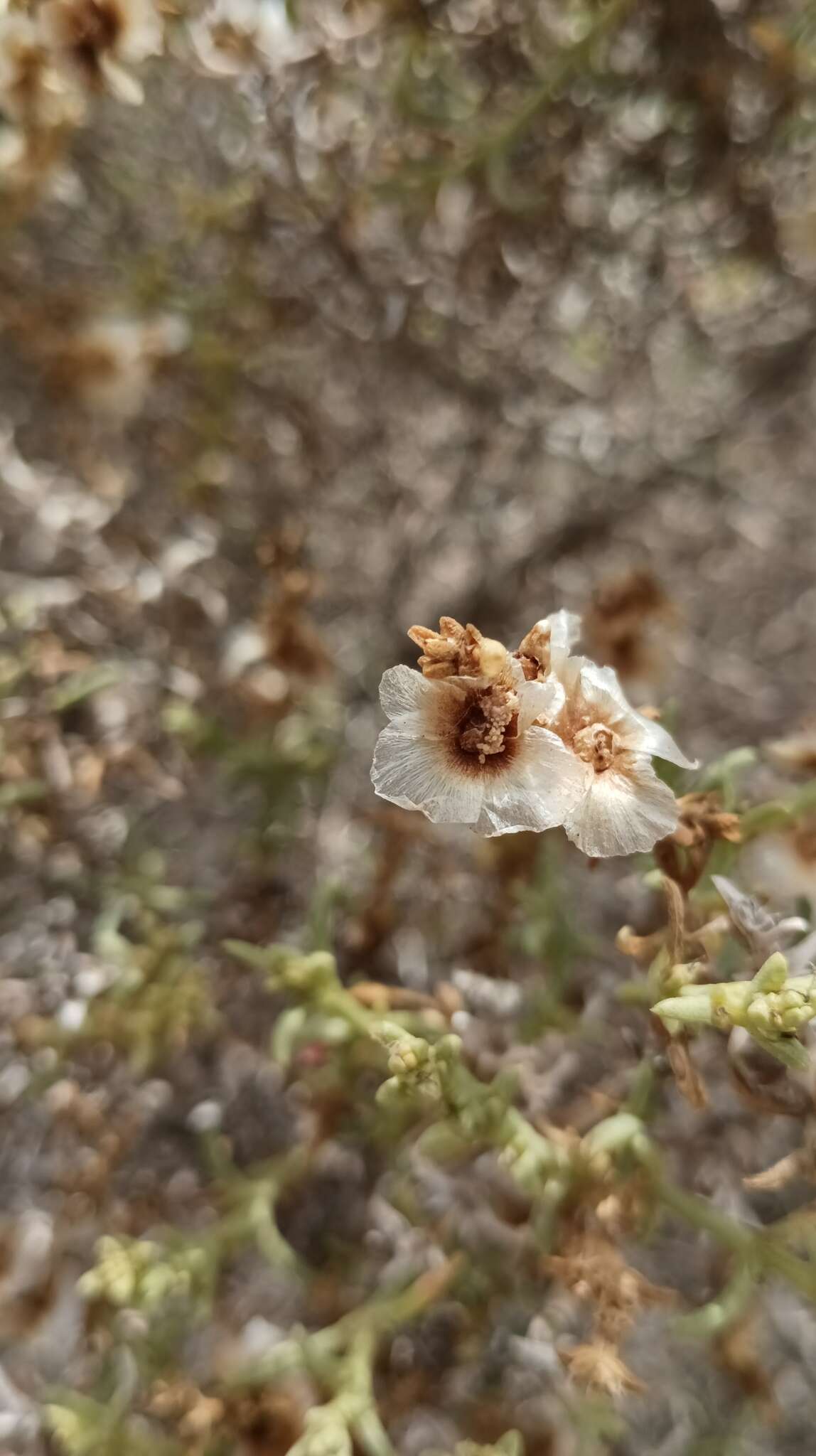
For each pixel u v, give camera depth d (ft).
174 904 0.56
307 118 0.55
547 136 0.55
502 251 0.59
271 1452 0.48
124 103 0.56
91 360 0.60
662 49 0.54
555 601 0.75
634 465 0.74
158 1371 0.49
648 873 0.44
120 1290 0.46
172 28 0.51
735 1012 0.39
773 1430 0.56
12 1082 0.56
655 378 0.73
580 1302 0.48
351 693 0.73
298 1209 0.55
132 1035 0.52
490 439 0.71
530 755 0.39
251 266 0.60
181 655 0.58
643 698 0.56
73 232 0.64
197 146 0.61
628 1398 0.52
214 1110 0.56
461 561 0.77
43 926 0.56
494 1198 0.46
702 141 0.56
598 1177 0.43
